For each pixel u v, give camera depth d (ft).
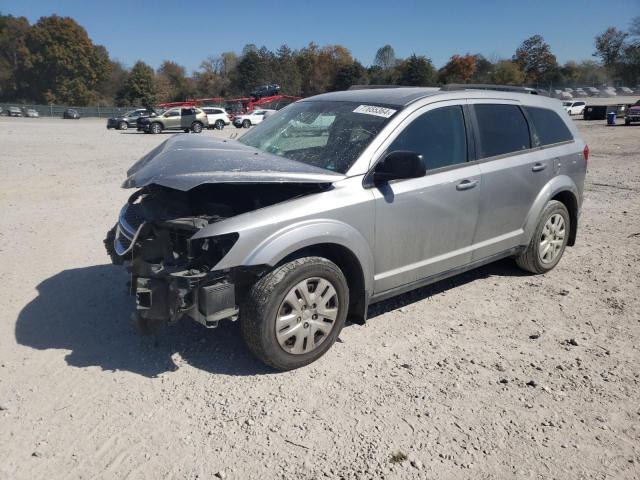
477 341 14.11
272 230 11.62
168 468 9.45
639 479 9.37
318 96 17.43
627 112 116.78
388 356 13.26
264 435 10.31
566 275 18.92
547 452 9.98
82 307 15.85
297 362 12.42
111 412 10.96
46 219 25.98
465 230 15.43
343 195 12.59
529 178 17.06
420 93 15.12
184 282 11.32
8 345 13.62
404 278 14.29
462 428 10.61
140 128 118.62
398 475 9.37
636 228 25.13
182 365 12.75
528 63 337.93
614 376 12.51
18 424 10.55
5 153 56.65
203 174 11.53
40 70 315.37
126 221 13.70
